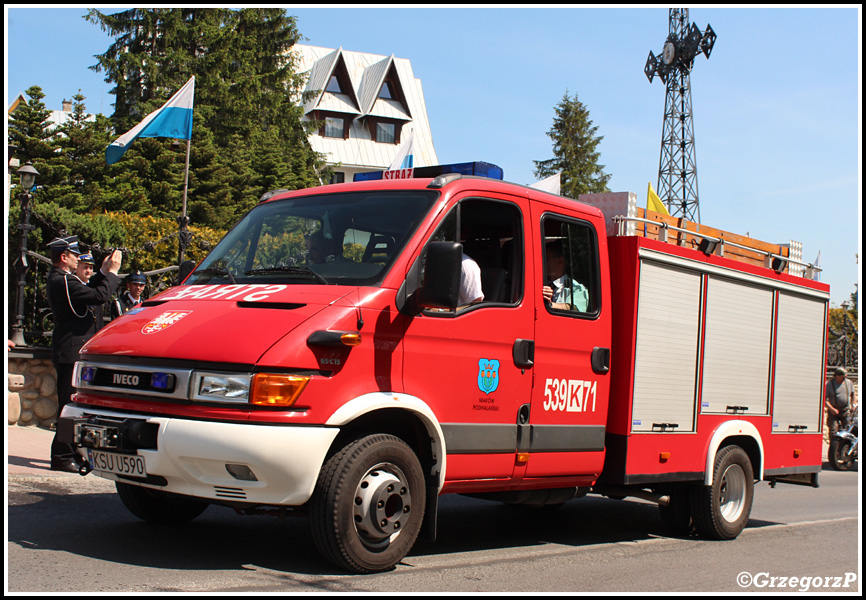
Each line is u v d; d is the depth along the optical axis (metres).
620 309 7.10
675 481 7.52
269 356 4.92
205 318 5.30
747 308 8.48
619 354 7.07
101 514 6.70
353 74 61.78
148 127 14.21
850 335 24.11
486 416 5.93
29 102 29.44
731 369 8.23
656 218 7.61
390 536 5.39
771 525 9.46
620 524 8.84
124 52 36.53
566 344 6.56
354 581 5.12
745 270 8.41
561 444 6.50
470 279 5.95
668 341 7.42
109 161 14.05
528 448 6.24
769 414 8.79
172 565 5.25
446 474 5.68
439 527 7.75
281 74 42.09
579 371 6.68
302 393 4.95
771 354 8.81
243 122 38.31
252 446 4.80
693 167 51.38
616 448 7.03
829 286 9.83
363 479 5.22
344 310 5.22
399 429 5.72
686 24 51.38
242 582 4.91
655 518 9.45
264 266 5.96
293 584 4.93
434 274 5.23
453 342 5.73
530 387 6.26
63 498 7.19
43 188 27.23
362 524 5.20
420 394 5.51
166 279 12.95
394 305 5.42
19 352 10.73
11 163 11.70
